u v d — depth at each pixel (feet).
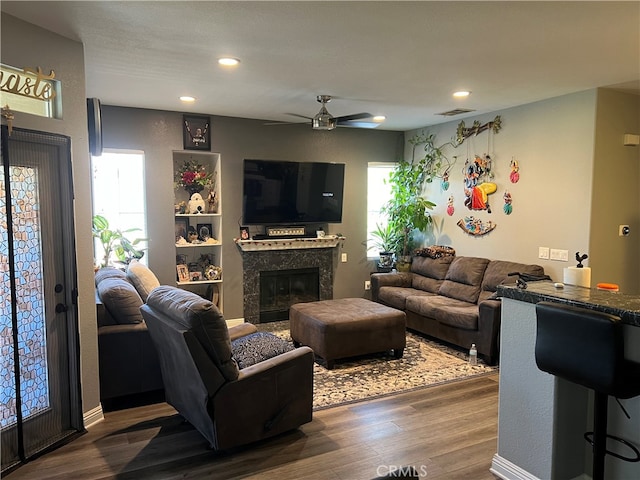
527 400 8.00
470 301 17.08
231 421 8.91
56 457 9.12
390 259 21.76
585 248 14.60
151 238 17.69
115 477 8.46
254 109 17.33
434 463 8.96
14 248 8.73
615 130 14.58
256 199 19.06
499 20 8.81
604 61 11.44
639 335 6.87
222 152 18.76
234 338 12.39
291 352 9.94
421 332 17.67
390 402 11.80
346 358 15.17
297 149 20.33
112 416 10.93
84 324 10.20
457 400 11.92
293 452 9.35
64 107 9.61
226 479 8.39
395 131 22.54
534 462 7.93
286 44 10.16
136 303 11.66
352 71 12.30
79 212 10.02
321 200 20.39
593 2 8.00
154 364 11.55
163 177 17.74
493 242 17.98
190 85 13.73
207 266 19.45
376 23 8.96
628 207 15.16
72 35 9.55
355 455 9.24
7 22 8.41
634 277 15.49
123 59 11.19
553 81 13.30
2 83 8.39
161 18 8.70
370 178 22.70
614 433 7.47
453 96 15.25
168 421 10.69
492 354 14.46
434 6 8.16
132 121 17.04
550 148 15.58
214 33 9.50
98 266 16.03
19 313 8.88
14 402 8.87
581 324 6.27
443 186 20.49
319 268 21.17
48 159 9.37
